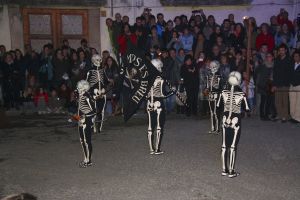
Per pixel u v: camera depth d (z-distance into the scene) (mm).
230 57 10797
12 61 11445
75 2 12680
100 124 9086
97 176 6426
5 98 11477
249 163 6984
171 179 6262
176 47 11570
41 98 11492
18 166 6918
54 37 13000
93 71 8930
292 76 9930
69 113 11008
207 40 11508
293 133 8953
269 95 10141
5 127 9742
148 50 11555
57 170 6719
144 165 6914
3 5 12438
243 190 5824
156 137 7961
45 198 5605
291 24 11961
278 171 6598
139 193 5746
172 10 13023
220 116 8953
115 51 12352
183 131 9227
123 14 12969
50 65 11555
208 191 5789
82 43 11758
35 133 9156
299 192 5762
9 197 1927
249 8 13039
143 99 7453
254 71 10734
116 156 7414
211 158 7270
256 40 11539
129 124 9961
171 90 7508
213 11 13062
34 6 12664
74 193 5770
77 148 7957
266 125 9719
